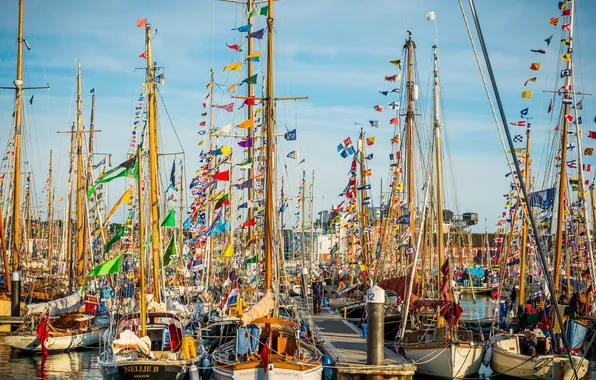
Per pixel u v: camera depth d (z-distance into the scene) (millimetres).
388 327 35062
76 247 48188
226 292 39188
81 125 44312
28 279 48125
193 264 41625
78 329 34000
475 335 37062
